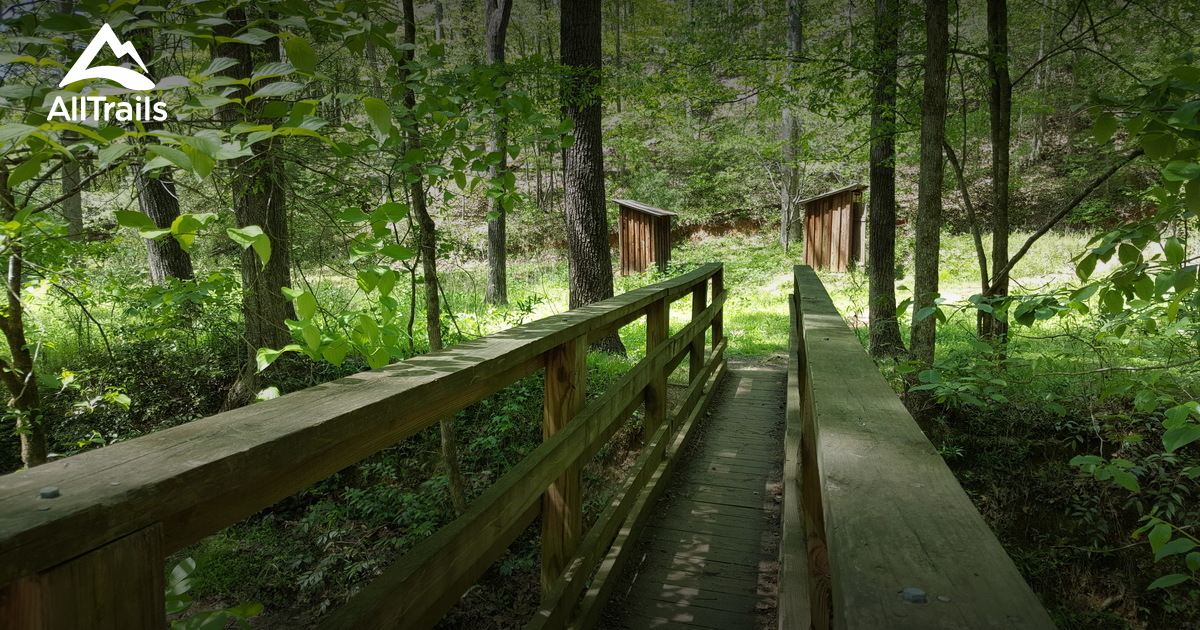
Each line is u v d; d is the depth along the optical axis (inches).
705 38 334.3
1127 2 270.4
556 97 298.0
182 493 35.5
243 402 240.4
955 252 713.6
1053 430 225.0
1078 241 679.1
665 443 175.9
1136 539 194.2
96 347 277.3
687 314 521.0
